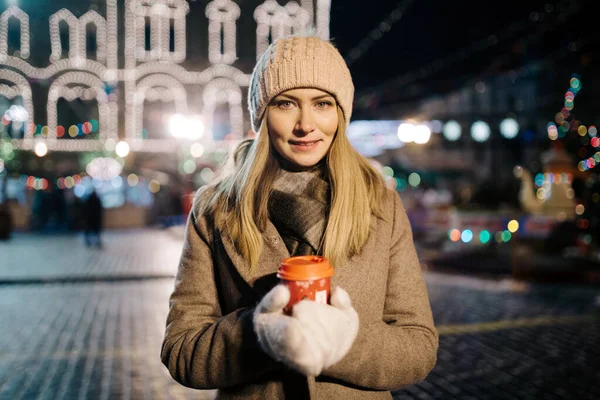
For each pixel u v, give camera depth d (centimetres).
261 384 135
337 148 146
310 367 100
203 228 153
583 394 428
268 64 143
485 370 483
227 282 145
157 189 2388
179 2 2714
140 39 2695
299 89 140
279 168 153
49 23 2631
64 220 2236
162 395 435
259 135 150
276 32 2761
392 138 1942
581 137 1209
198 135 1602
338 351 106
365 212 144
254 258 139
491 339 577
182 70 2734
